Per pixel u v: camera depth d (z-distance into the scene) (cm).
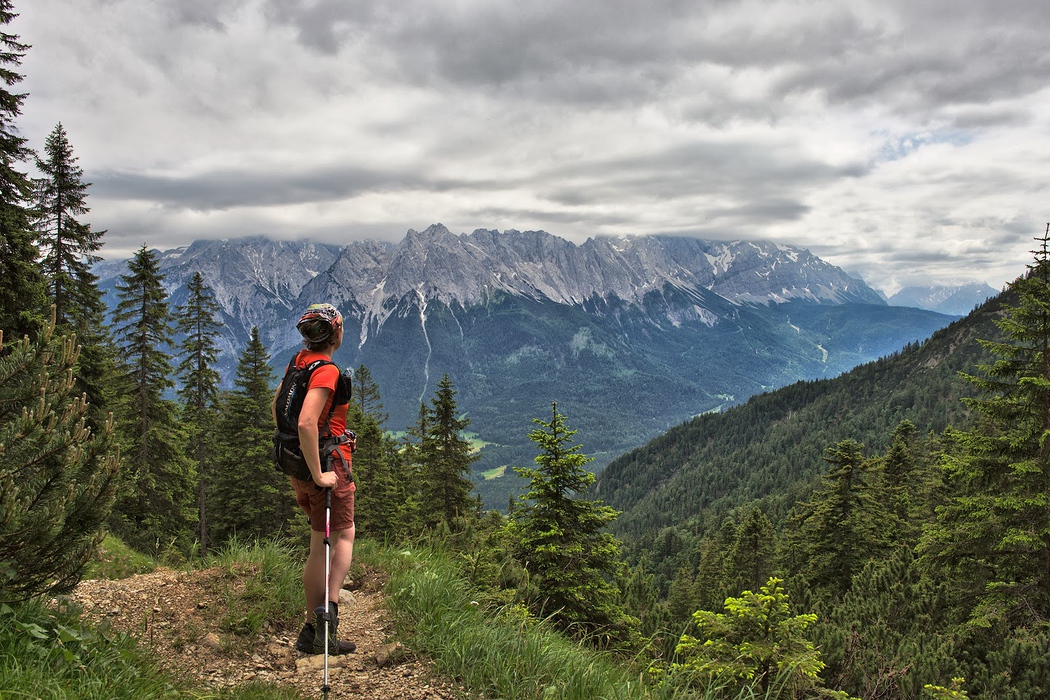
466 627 461
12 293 1538
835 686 1230
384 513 2689
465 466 2736
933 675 1251
